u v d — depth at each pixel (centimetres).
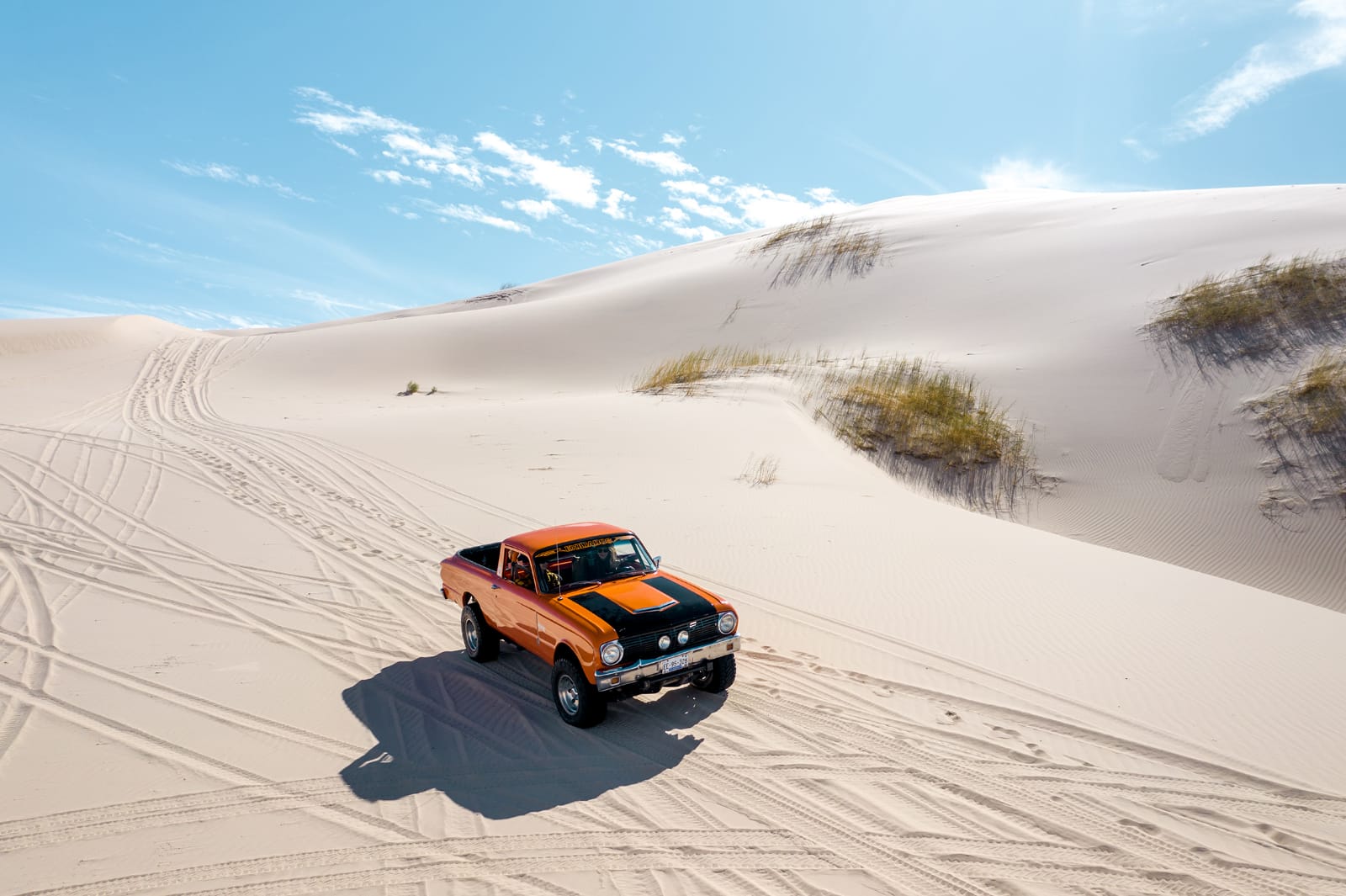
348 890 475
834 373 2814
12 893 474
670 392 2845
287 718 709
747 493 1552
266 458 1898
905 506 1510
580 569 755
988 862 494
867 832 527
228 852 514
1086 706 706
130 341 4003
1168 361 2375
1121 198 4478
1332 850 505
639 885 476
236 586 1075
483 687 782
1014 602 973
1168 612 951
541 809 563
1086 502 1928
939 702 720
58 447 1931
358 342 4028
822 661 816
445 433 2147
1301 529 1659
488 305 7106
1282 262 2655
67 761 629
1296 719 680
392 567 1159
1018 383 2502
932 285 3722
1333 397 1948
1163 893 464
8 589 1043
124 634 902
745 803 566
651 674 656
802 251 4612
